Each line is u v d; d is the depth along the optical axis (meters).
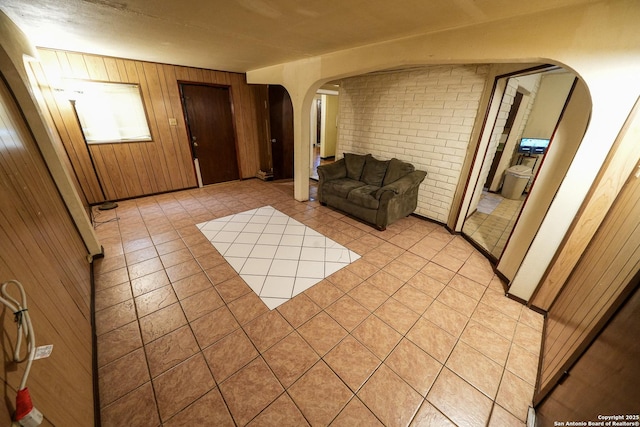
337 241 2.92
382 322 1.81
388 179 3.47
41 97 2.57
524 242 2.06
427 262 2.56
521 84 3.38
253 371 1.45
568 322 1.46
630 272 1.07
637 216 1.17
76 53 3.11
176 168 4.41
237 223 3.32
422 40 2.00
